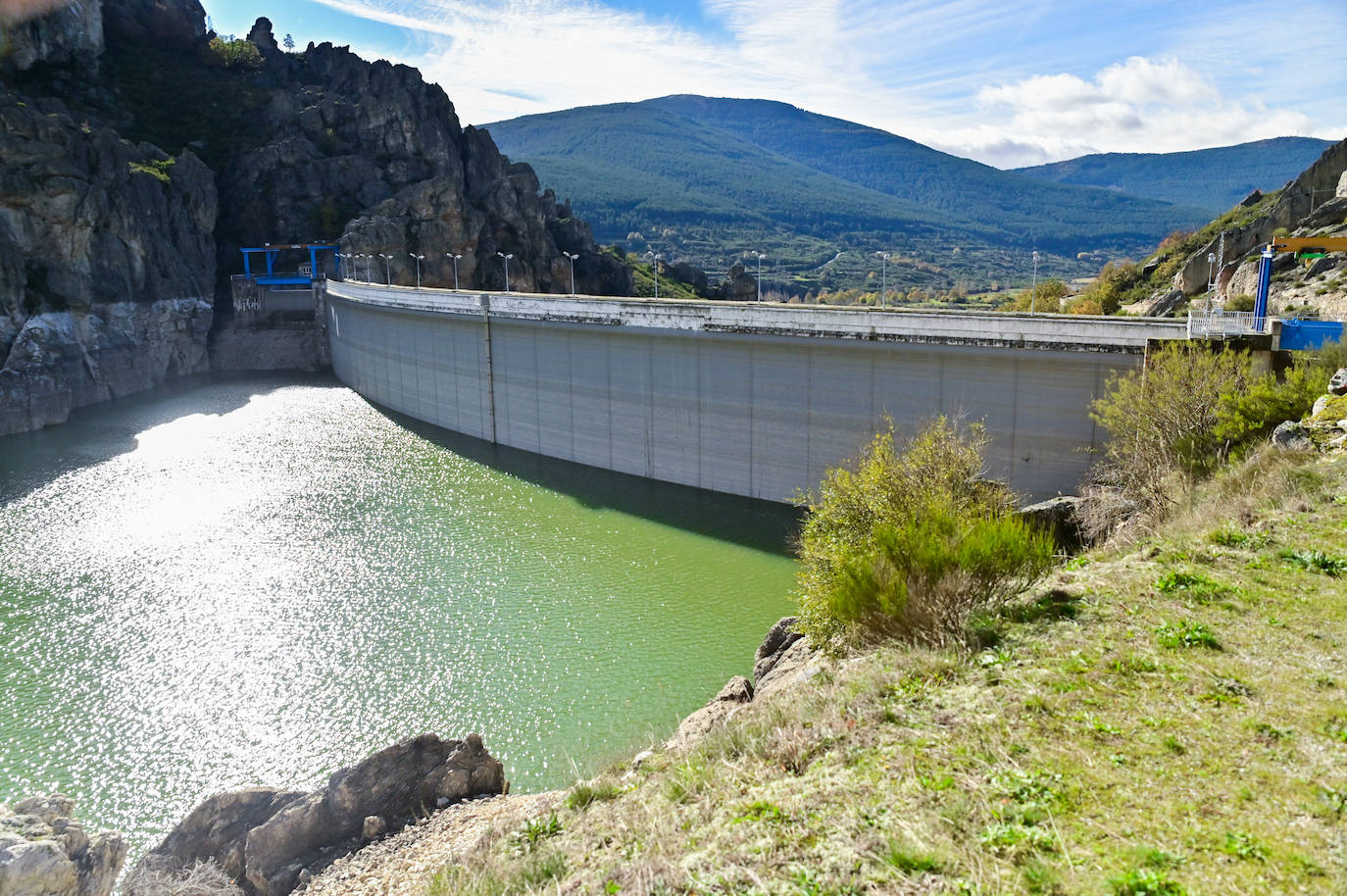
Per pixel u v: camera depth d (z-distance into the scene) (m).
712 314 57.66
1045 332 45.53
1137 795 9.14
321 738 31.45
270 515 57.03
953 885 8.16
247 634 39.66
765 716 13.45
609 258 174.38
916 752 10.76
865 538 24.19
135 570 47.72
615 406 65.88
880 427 51.84
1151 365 37.50
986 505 23.34
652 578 45.28
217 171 148.75
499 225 159.50
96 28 149.75
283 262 145.38
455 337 81.44
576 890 9.95
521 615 41.06
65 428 85.62
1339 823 8.27
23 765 30.17
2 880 16.42
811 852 9.13
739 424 58.06
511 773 28.70
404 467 69.69
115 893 20.66
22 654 38.09
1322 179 82.50
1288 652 11.97
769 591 43.34
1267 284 45.81
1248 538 16.64
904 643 14.62
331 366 130.75
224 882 20.75
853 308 52.25
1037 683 11.95
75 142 102.12
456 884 12.24
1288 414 27.86
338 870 19.83
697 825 10.42
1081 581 15.77
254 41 179.38
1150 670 11.92
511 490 62.28
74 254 98.19
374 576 46.22
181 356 119.62
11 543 52.16
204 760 30.45
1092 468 42.22
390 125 157.88
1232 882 7.61
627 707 32.59
